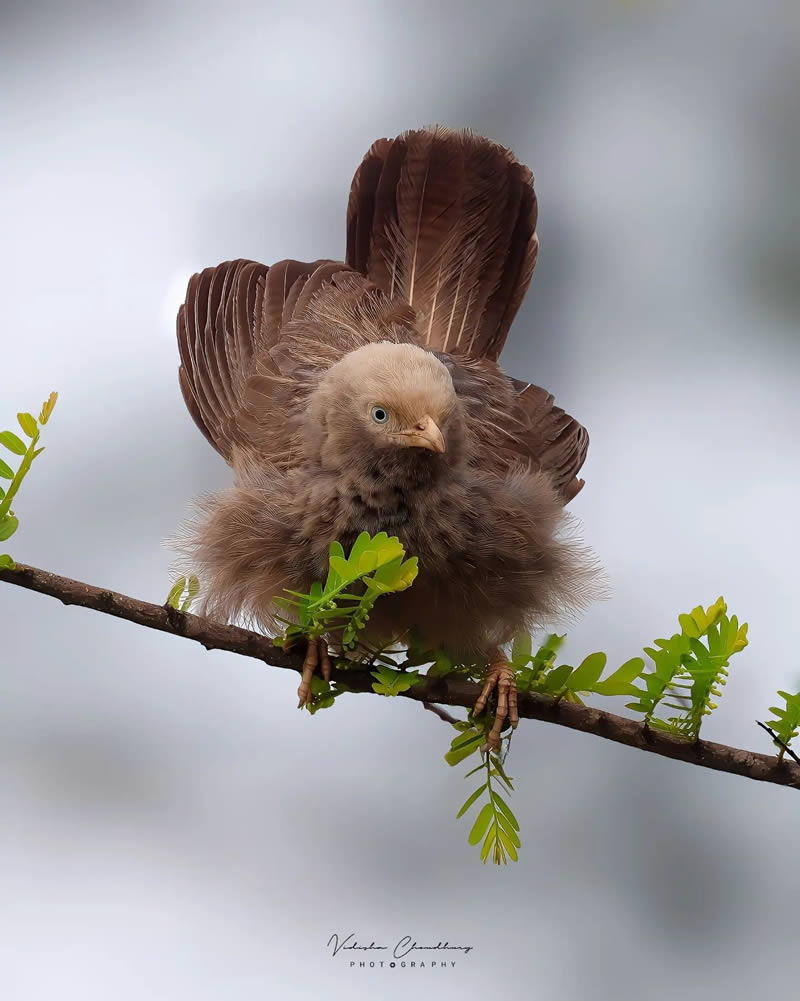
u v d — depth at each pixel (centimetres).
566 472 495
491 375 495
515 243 499
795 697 481
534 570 489
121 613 482
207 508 490
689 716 481
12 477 480
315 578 489
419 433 487
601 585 491
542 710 482
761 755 481
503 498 489
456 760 485
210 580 489
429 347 498
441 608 489
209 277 498
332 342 494
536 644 491
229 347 496
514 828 484
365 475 488
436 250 499
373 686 484
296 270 498
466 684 485
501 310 499
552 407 495
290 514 489
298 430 490
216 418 495
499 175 500
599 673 482
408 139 500
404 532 488
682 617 481
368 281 497
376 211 500
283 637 485
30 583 481
